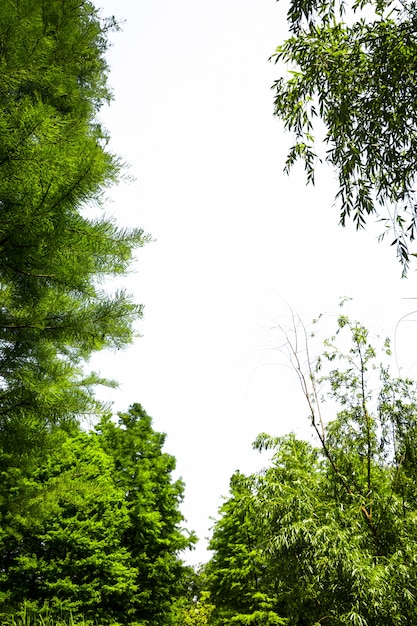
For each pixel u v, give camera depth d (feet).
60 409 18.20
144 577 68.80
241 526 68.54
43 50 14.73
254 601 69.00
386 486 27.76
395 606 20.85
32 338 18.16
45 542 57.11
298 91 19.88
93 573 57.62
